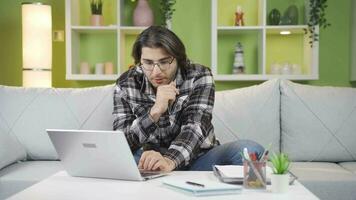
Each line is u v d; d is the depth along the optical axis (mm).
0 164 2088
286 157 1124
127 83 1848
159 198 1009
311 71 3176
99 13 3338
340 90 2539
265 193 1073
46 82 3154
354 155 2438
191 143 1550
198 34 3471
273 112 2492
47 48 3150
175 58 1644
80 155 1266
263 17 3203
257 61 3455
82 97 2479
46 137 2400
